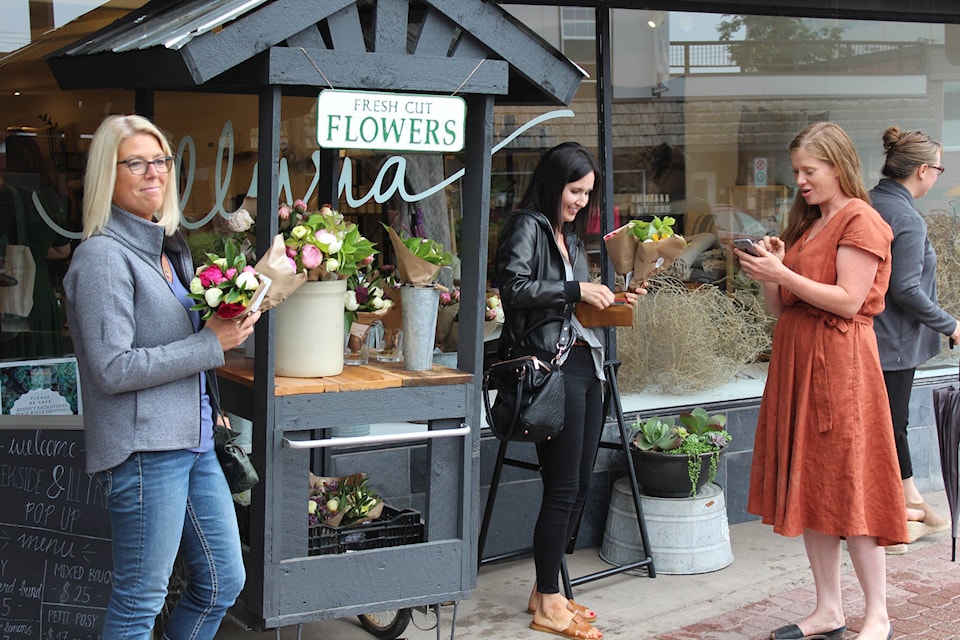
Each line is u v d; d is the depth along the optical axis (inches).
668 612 176.4
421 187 190.1
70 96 173.0
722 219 229.6
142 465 110.2
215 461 118.1
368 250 131.0
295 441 124.0
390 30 126.6
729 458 222.4
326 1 120.6
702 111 224.1
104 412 109.7
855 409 150.5
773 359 159.5
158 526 111.2
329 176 165.3
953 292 261.6
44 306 175.9
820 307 150.6
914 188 193.6
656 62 217.0
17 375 175.6
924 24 251.0
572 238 163.0
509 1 198.2
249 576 129.3
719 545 196.9
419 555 133.7
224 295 110.7
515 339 158.1
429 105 129.0
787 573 195.2
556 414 151.7
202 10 124.6
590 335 161.5
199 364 110.5
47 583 135.7
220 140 170.6
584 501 174.2
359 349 143.9
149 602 112.9
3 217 175.0
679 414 216.5
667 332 221.1
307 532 128.2
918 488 247.3
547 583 167.0
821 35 237.8
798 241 158.6
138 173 108.7
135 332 110.1
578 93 206.2
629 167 215.8
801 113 237.6
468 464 136.2
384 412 130.1
